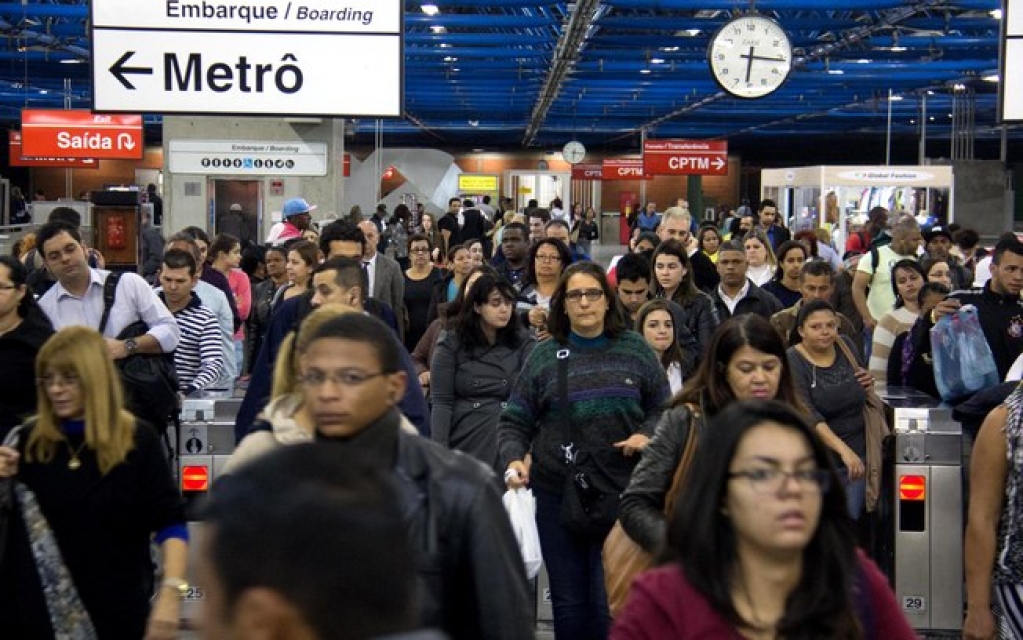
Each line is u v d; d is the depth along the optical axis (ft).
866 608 10.62
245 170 54.80
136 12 37.73
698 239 50.42
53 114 93.76
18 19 87.20
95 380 15.94
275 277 43.09
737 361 16.49
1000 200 144.46
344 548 5.40
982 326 28.60
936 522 25.89
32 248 43.65
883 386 30.53
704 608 10.21
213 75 37.99
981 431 16.92
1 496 15.97
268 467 5.82
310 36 38.09
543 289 32.78
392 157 159.12
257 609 5.34
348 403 12.05
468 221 105.70
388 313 28.02
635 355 20.83
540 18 83.71
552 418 20.65
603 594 20.33
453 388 25.75
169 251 29.14
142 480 16.29
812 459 10.21
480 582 11.56
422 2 77.46
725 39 62.08
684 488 10.55
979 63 105.70
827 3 77.05
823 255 60.90
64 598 15.97
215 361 29.14
